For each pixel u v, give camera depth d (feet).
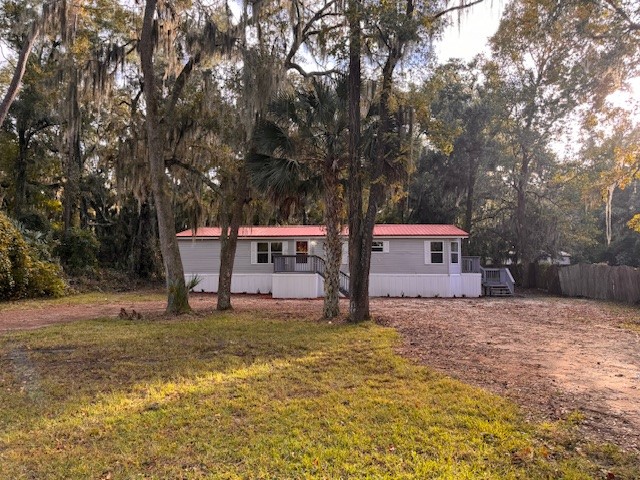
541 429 14.39
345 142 40.42
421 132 44.83
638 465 12.07
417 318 42.29
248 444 13.37
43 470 11.85
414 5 34.60
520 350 27.14
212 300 61.82
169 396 17.70
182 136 46.65
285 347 27.04
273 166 39.24
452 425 14.70
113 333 31.78
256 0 40.11
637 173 34.91
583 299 66.69
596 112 36.88
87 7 51.65
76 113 48.52
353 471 11.71
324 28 39.96
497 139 88.84
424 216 99.30
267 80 39.73
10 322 39.11
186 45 42.09
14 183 76.84
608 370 22.21
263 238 72.23
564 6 33.24
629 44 33.78
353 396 17.61
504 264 99.30
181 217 74.90
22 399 17.44
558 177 60.03
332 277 41.11
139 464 12.19
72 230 79.56
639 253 97.96
